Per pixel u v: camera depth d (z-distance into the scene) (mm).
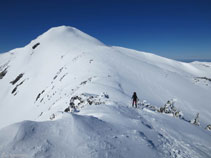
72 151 6645
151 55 143750
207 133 14133
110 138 8195
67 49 88875
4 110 64438
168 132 12023
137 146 8148
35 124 7664
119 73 48875
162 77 57344
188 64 154375
